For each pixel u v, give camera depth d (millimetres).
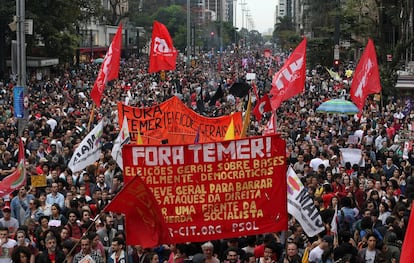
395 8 43781
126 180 10672
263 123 31875
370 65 24234
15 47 30844
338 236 13828
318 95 49094
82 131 27281
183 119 18188
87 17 74375
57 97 43875
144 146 10594
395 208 15016
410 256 7258
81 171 18750
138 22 140375
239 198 10742
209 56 128375
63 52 66062
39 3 61000
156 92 48406
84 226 14047
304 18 117688
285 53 140000
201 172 10680
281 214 10789
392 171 20906
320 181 18375
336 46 62375
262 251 12562
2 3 58906
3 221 14648
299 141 25125
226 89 52906
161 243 10234
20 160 16375
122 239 12766
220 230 10742
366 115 34875
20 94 28172
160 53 30359
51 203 16172
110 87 51688
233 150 10672
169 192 10688
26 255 12445
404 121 34250
